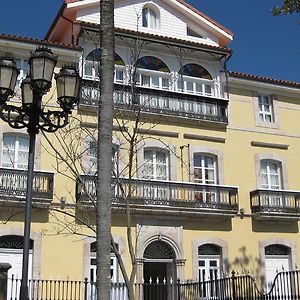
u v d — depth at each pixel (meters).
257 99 25.14
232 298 16.97
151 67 23.28
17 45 20.83
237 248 22.91
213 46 23.92
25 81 10.29
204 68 24.47
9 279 18.27
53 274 19.72
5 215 19.52
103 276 7.87
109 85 8.77
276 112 25.38
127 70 22.55
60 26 24.45
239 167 23.88
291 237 24.14
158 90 22.52
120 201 20.00
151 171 22.30
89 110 21.03
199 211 21.86
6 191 18.98
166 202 21.27
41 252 19.75
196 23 25.33
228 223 23.05
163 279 22.20
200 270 22.28
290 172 24.95
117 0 23.92
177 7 24.84
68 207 20.39
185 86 23.94
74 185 20.67
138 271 20.75
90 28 21.42
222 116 23.59
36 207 19.39
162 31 24.44
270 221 23.73
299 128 25.73
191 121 23.17
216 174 23.48
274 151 24.88
